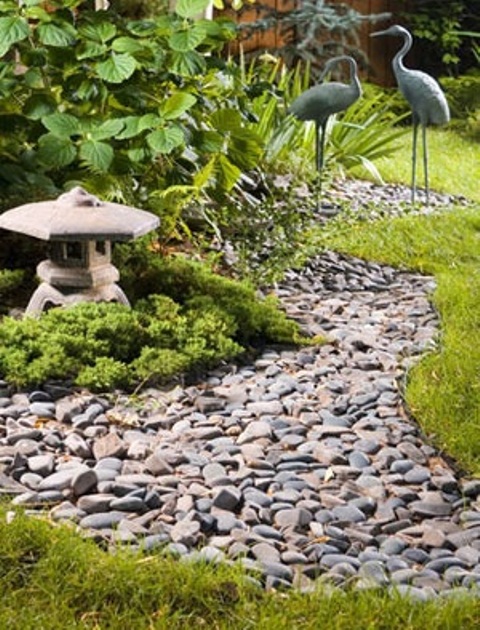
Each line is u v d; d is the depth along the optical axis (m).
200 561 3.27
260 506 3.71
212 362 4.87
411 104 8.16
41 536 3.32
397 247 6.97
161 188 6.25
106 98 5.84
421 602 3.11
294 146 8.80
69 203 4.93
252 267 6.20
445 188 9.20
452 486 3.92
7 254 5.76
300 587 3.21
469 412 4.40
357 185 8.97
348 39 13.59
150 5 7.91
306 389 4.68
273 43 13.05
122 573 3.16
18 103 6.16
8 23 5.62
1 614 3.03
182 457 3.98
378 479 3.93
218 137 6.05
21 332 4.72
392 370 4.92
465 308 5.73
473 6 14.18
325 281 6.38
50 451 4.03
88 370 4.56
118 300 5.14
